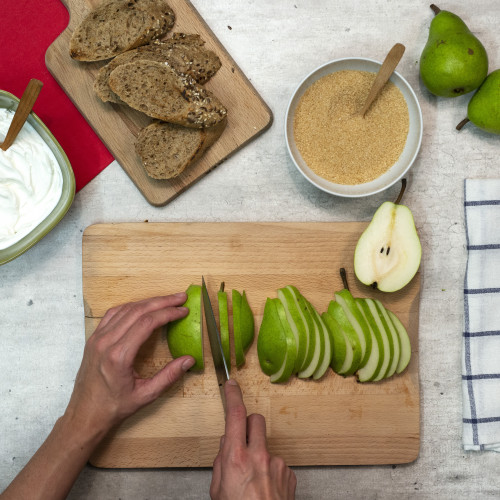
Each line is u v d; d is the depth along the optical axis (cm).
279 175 117
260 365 111
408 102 109
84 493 116
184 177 113
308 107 110
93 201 117
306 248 113
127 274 113
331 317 110
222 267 113
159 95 105
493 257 116
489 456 117
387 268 107
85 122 115
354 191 111
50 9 114
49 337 117
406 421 113
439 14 106
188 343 105
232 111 112
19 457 117
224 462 97
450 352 117
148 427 111
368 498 117
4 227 107
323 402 112
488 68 113
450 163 117
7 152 106
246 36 117
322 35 117
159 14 109
